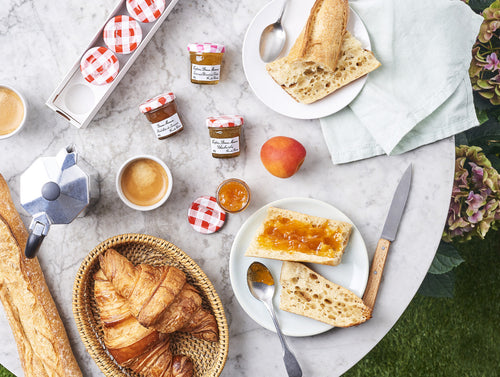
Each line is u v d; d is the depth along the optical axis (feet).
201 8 2.47
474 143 2.85
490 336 3.46
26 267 2.42
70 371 2.46
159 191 2.48
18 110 2.44
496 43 2.59
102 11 2.47
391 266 2.50
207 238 2.54
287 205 2.44
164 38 2.48
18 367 2.53
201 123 2.52
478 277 3.44
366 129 2.47
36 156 2.53
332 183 2.52
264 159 2.37
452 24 2.36
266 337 2.53
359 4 2.40
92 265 2.43
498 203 2.57
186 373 2.43
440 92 2.39
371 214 2.51
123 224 2.54
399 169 2.49
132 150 2.53
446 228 2.75
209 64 2.36
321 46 2.29
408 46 2.39
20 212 2.56
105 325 2.40
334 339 2.51
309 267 2.49
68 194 2.20
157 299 2.30
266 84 2.42
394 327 3.45
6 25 2.47
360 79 2.40
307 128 2.52
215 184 2.53
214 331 2.38
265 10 2.36
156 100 2.33
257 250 2.41
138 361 2.43
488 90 2.62
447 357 3.46
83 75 2.37
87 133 2.52
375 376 3.47
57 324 2.47
